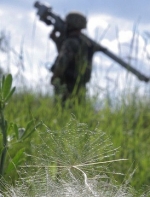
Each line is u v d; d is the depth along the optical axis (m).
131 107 6.18
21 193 1.59
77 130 1.67
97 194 1.52
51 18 8.28
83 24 7.78
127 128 5.61
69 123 1.73
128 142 4.86
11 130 2.28
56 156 1.63
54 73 7.63
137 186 3.77
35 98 6.77
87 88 6.52
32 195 1.57
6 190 1.69
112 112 6.03
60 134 1.67
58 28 8.19
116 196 1.54
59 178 1.61
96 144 1.65
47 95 6.90
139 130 5.65
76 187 1.54
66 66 7.55
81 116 5.64
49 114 5.66
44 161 1.64
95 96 6.33
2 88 2.28
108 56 7.57
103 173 1.68
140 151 4.86
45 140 1.70
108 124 5.57
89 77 7.55
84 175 1.56
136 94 6.37
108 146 1.79
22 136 2.26
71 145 1.63
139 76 6.68
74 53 7.61
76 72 7.52
